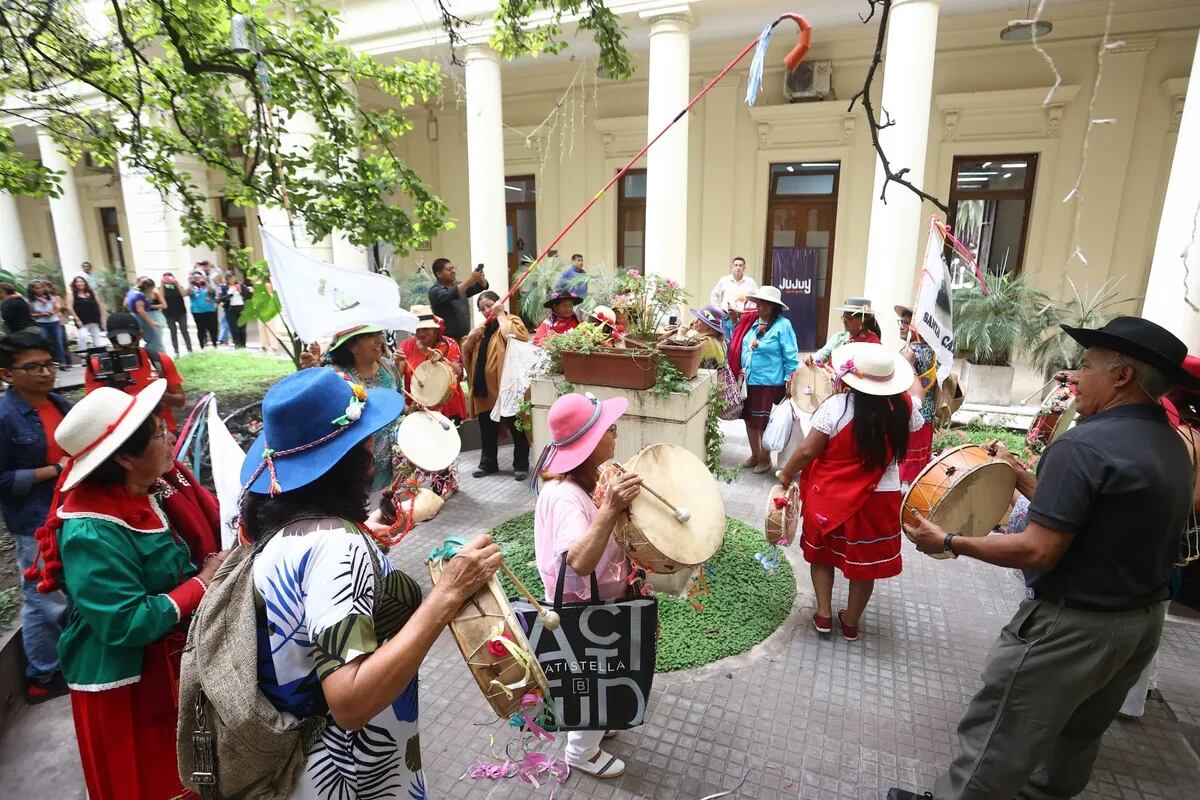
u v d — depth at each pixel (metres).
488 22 8.48
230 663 1.25
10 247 16.17
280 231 9.89
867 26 9.47
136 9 4.66
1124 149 8.85
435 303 7.05
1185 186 5.41
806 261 11.12
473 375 5.74
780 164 10.98
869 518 3.17
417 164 13.99
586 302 9.38
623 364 4.27
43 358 3.12
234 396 8.06
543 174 12.76
